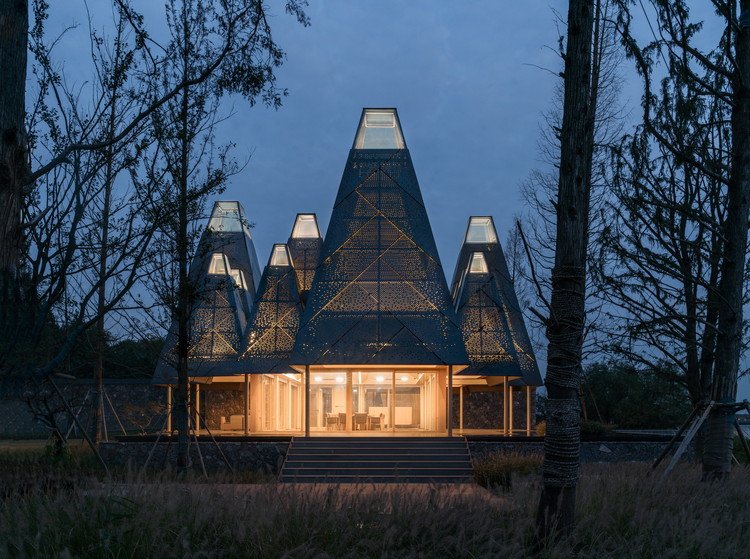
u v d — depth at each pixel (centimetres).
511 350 3216
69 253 925
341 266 2930
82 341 1861
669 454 2380
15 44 785
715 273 1502
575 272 779
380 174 3044
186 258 1847
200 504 698
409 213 2998
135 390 4059
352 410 3328
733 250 1157
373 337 2827
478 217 3819
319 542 650
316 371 3244
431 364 2777
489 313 3272
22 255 963
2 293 784
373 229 2973
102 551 594
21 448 2642
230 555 626
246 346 3184
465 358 2784
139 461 2314
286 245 3419
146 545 611
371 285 2902
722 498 904
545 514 711
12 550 607
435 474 2227
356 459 2334
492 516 766
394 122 3122
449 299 2888
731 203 1164
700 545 684
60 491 744
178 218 1791
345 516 697
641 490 891
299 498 726
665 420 4675
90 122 1116
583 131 800
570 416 747
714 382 1157
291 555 611
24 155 791
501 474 1786
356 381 3544
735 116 1168
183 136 1650
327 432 3256
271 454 2388
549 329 779
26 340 843
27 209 954
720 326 1165
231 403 4112
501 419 4334
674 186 1423
